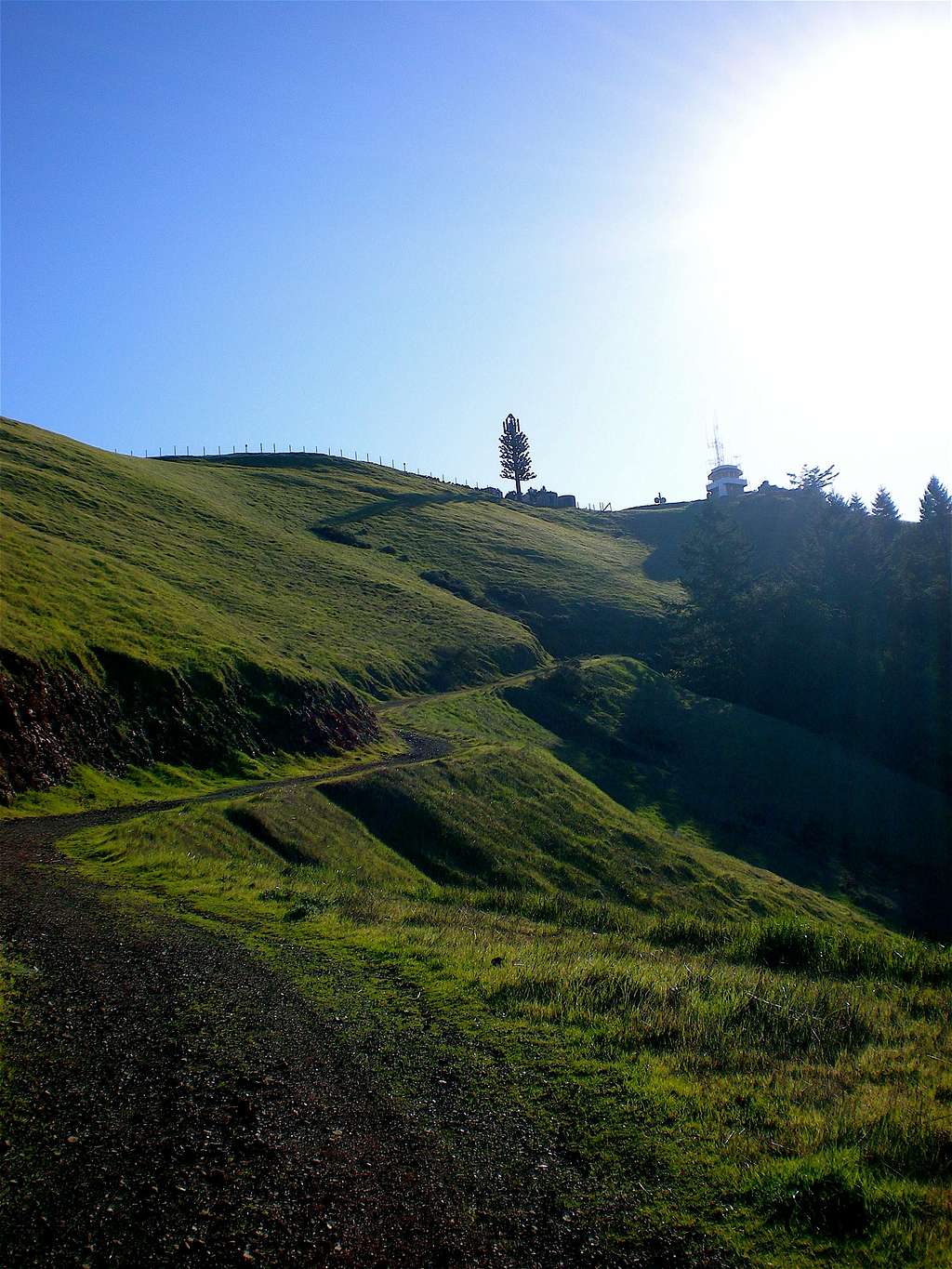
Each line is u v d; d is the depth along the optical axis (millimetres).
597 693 71625
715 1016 11141
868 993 13430
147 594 52344
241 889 19016
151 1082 8164
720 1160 7242
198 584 69312
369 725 52656
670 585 116875
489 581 104500
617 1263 5766
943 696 70250
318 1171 6734
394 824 33469
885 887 49594
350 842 30188
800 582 82250
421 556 108750
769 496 145750
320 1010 10633
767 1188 6730
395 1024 10273
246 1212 6109
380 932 15242
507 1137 7496
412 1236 5953
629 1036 10258
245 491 118250
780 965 16094
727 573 86125
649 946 17219
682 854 40844
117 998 10523
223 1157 6852
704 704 73938
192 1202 6191
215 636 49375
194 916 15805
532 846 35906
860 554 83250
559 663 83625
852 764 65438
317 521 113312
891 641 75688
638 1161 7168
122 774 34688
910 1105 8383
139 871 20344
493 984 12125
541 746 60250
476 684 73750
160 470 108188
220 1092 8039
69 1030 9328
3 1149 6734
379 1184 6602
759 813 56344
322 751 45844
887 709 71125
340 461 160500
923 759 66750
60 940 13109
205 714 41250
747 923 19375
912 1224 6297
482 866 32719
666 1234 6137
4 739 30172
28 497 72188
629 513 163375
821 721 72375
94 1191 6258
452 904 22047
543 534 134125
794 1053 10094
